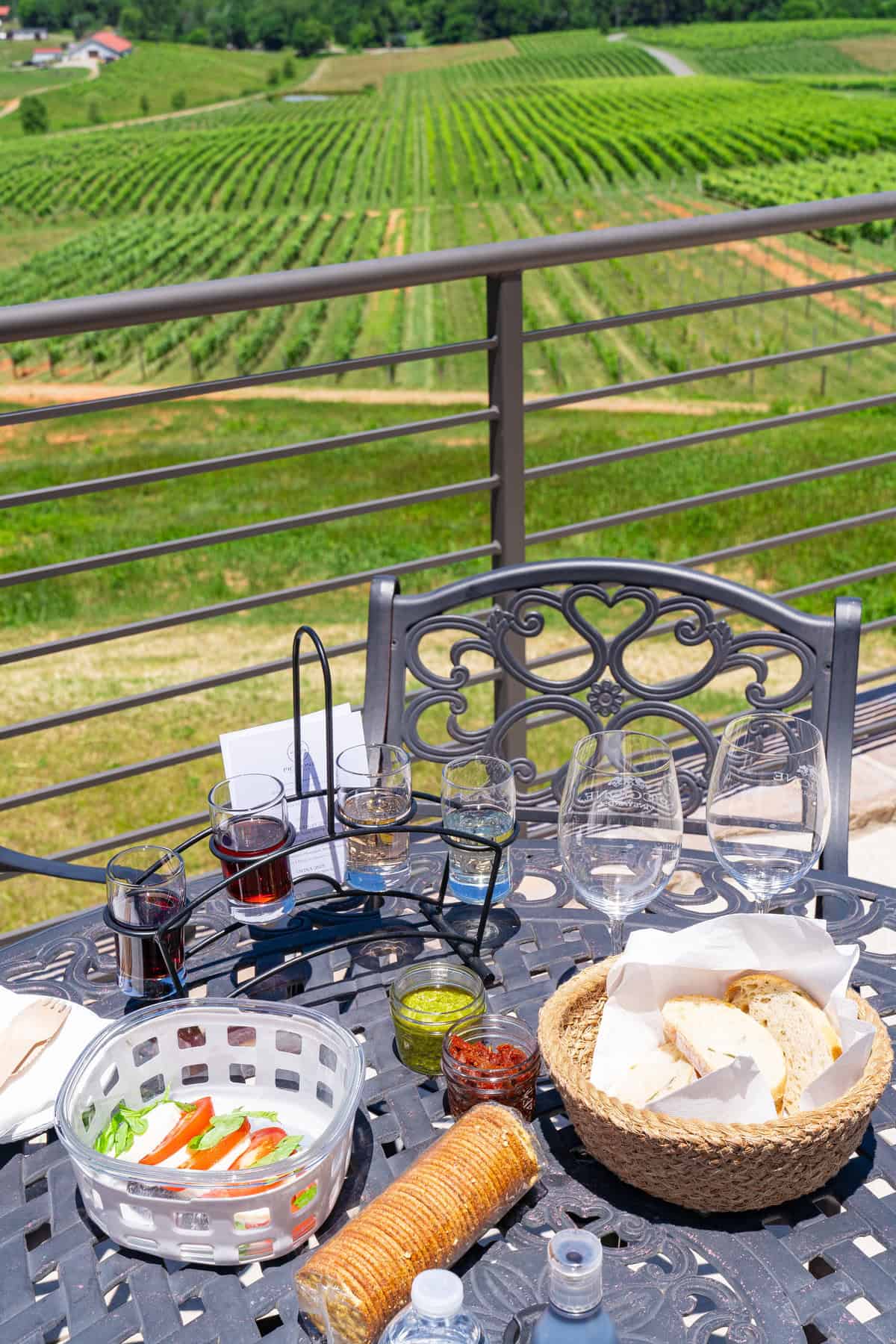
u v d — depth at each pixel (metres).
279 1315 0.72
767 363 1.99
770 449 15.07
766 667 1.29
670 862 0.92
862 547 9.49
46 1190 0.82
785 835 0.96
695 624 1.31
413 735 1.34
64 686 6.71
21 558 12.75
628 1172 0.76
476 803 1.04
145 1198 0.72
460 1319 0.64
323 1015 0.87
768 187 33.88
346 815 1.07
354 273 1.64
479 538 11.95
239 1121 0.81
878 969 1.02
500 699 1.90
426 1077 0.89
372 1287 0.66
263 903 0.99
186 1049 0.85
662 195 35.56
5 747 5.17
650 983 0.83
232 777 1.11
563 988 0.87
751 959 0.84
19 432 20.61
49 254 33.38
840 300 24.89
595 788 0.92
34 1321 0.71
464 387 23.25
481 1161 0.73
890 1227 0.76
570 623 1.34
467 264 1.70
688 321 24.17
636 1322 0.70
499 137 39.19
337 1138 0.74
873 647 6.26
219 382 1.67
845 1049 0.78
